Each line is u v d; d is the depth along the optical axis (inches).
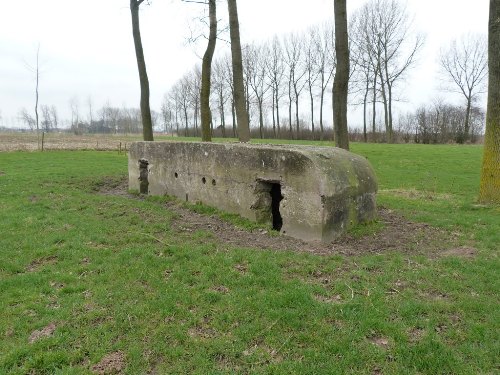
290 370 138.7
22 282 206.2
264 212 308.2
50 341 154.8
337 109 387.2
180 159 387.9
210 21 516.4
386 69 1850.4
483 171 392.8
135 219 326.6
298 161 272.2
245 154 311.9
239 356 148.0
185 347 152.8
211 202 352.5
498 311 173.8
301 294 186.9
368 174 303.9
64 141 1831.9
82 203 392.5
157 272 216.4
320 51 2053.4
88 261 235.3
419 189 564.4
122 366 143.4
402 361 143.3
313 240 267.0
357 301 181.3
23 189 468.1
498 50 362.0
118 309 177.5
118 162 822.5
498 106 371.2
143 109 605.3
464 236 287.9
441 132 1961.1
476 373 136.9
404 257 242.1
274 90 2327.8
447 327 163.5
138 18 588.4
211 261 230.7
